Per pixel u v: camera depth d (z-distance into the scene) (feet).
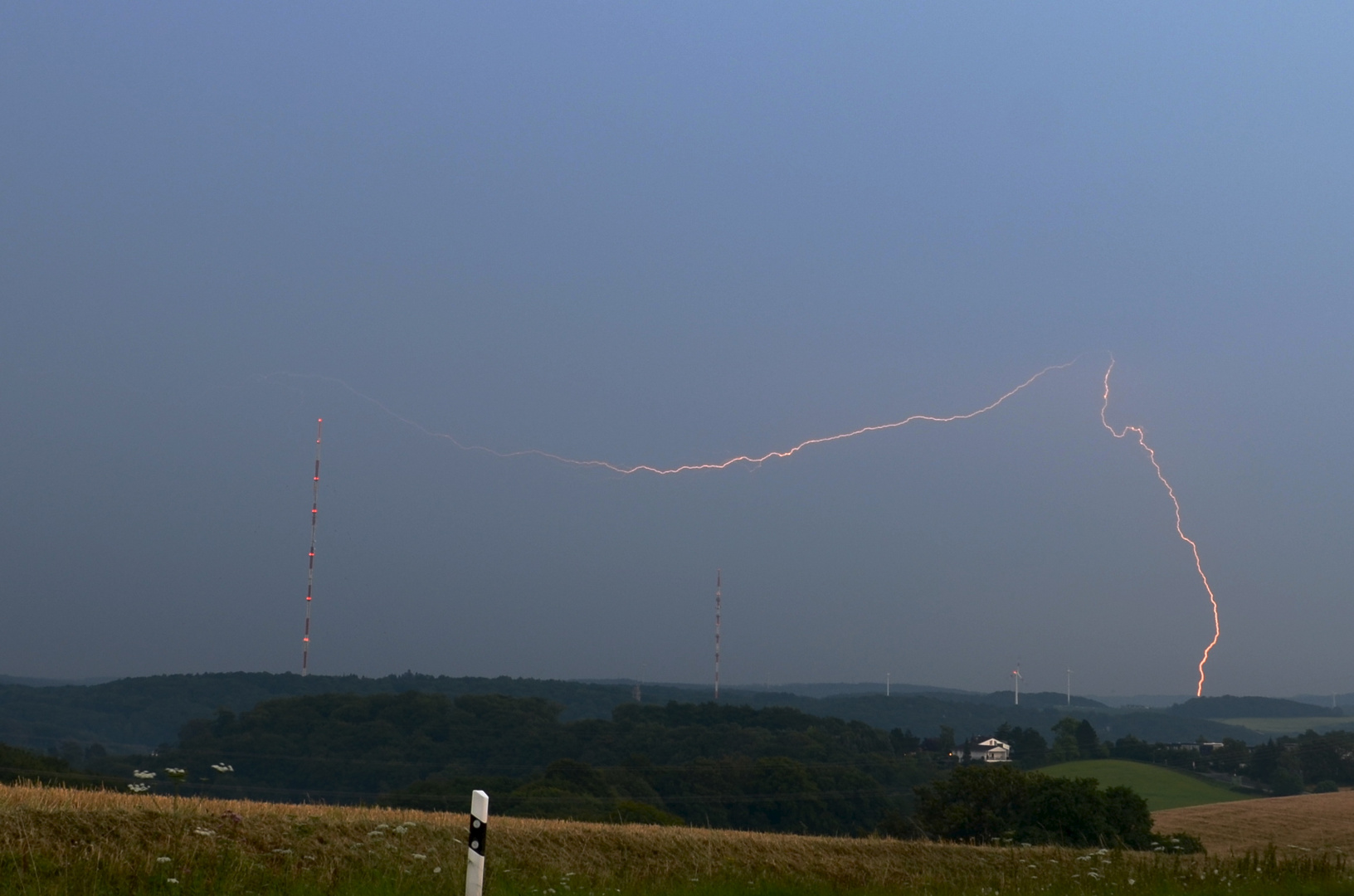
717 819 210.38
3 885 34.42
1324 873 51.72
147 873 35.94
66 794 51.75
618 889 40.81
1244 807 181.16
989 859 72.90
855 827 218.18
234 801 58.85
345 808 65.87
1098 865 55.57
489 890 36.50
